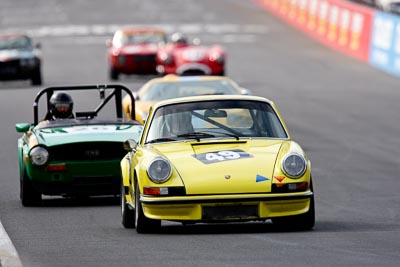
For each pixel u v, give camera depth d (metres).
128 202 38.44
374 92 110.94
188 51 112.06
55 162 46.25
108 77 131.62
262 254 31.06
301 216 35.81
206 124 38.22
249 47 167.12
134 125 49.47
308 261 29.75
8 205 47.41
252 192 34.78
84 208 45.50
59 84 123.88
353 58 149.75
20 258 31.73
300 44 170.00
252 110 38.69
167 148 37.19
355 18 151.38
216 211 34.84
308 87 116.75
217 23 199.38
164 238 34.81
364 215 41.50
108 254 31.89
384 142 73.38
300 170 35.16
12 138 78.25
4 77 121.19
